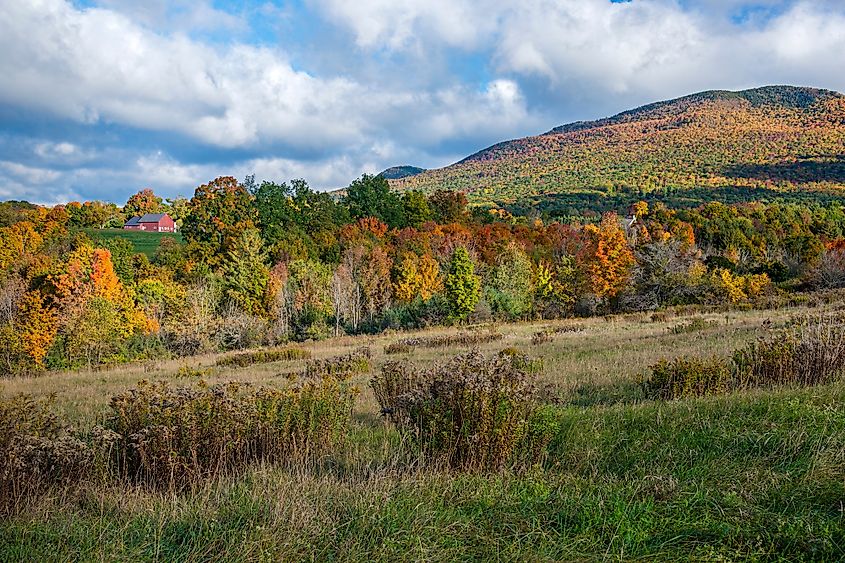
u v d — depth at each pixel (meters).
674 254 45.47
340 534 3.89
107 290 38.19
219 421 5.93
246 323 38.09
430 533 3.86
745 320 23.11
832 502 4.11
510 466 5.40
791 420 5.88
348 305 44.09
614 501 4.21
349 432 6.98
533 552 3.59
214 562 3.62
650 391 8.98
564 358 15.03
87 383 19.38
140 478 5.66
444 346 24.12
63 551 3.82
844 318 14.38
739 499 4.18
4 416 5.43
